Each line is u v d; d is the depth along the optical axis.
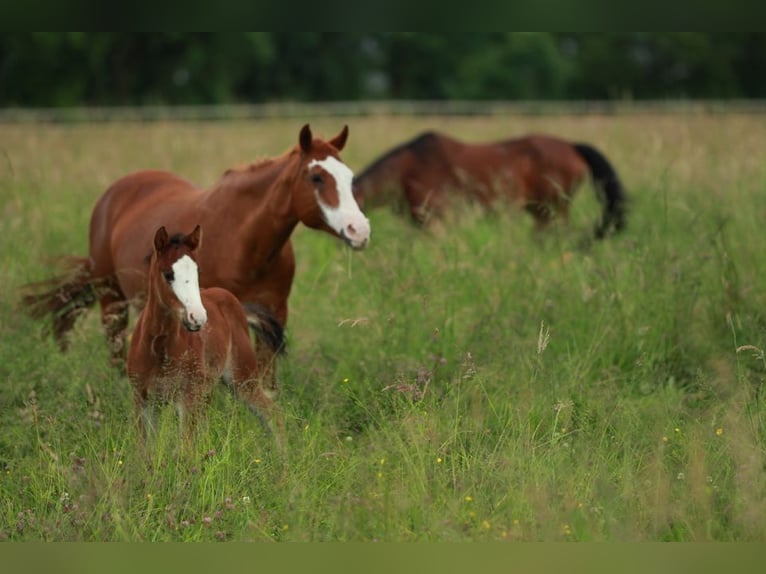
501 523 7.52
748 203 15.59
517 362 10.91
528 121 30.72
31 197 17.23
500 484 8.20
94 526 7.69
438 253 13.88
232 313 10.26
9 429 9.45
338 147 11.19
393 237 14.63
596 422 9.31
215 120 32.34
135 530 7.53
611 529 7.44
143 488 8.16
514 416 9.36
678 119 26.41
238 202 11.03
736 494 7.82
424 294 11.78
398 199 18.17
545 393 9.84
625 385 10.53
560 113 32.19
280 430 9.32
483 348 11.23
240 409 9.65
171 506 7.78
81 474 8.16
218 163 22.81
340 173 10.60
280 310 11.41
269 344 10.60
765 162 19.05
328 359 11.55
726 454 8.43
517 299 12.49
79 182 19.20
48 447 8.63
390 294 12.17
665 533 7.77
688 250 12.98
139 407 9.42
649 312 11.88
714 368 10.59
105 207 12.63
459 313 12.16
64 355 11.40
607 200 17.66
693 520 7.68
